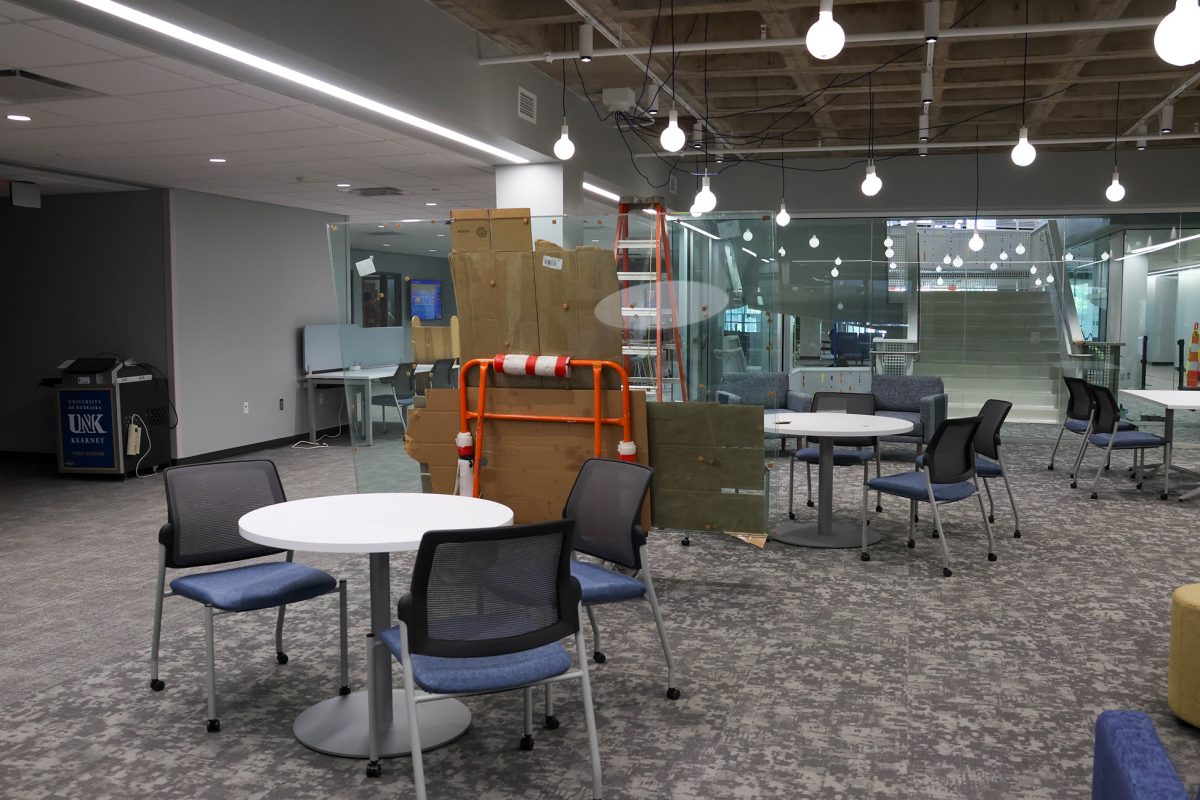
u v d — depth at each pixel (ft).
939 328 36.09
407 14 18.79
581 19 20.54
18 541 20.93
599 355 16.40
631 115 28.02
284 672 12.85
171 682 12.50
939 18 19.95
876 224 37.83
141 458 29.76
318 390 38.01
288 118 20.38
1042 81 26.16
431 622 8.49
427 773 9.91
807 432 18.78
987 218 37.88
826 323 37.04
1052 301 35.27
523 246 16.47
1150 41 23.17
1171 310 34.96
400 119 20.59
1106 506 23.81
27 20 13.97
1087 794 9.36
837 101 29.86
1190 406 24.25
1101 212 36.96
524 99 24.27
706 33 22.21
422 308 17.17
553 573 8.96
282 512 10.96
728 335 16.24
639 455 16.52
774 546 19.77
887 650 13.52
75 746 10.57
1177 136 29.84
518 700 11.85
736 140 35.09
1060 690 12.04
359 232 17.43
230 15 13.99
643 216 16.16
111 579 17.75
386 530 9.95
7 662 13.30
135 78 17.13
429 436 17.42
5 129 21.36
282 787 9.62
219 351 32.76
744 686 12.23
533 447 16.74
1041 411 35.22
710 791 9.46
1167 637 14.05
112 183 29.32
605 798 9.34
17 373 32.78
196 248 31.63
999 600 15.89
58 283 31.99
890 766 9.98
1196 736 10.73
